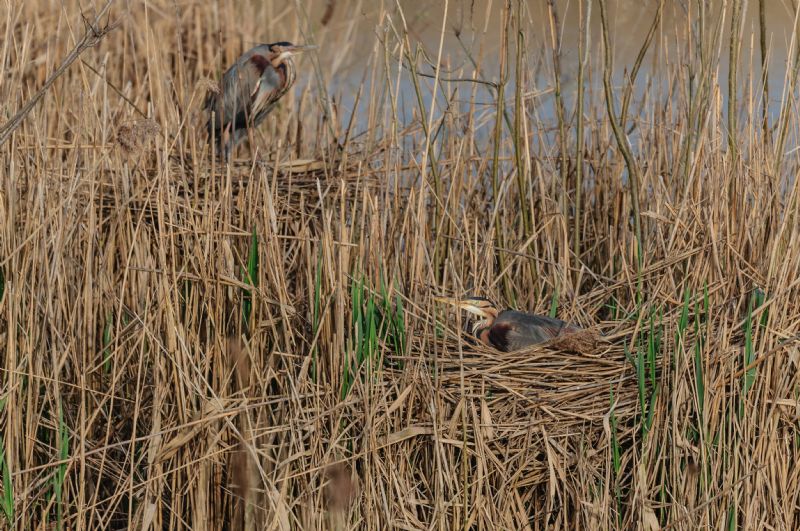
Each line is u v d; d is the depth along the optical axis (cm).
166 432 884
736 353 841
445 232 1123
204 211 925
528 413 859
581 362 902
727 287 912
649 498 841
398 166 1026
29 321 856
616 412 851
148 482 859
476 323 1016
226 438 893
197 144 1206
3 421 870
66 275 952
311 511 833
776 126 1066
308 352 904
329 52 1738
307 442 876
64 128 1225
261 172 974
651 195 1154
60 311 911
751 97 948
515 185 1208
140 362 867
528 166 1156
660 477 856
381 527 848
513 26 1164
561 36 1131
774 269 875
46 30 1553
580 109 1088
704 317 913
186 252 905
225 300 920
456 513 828
